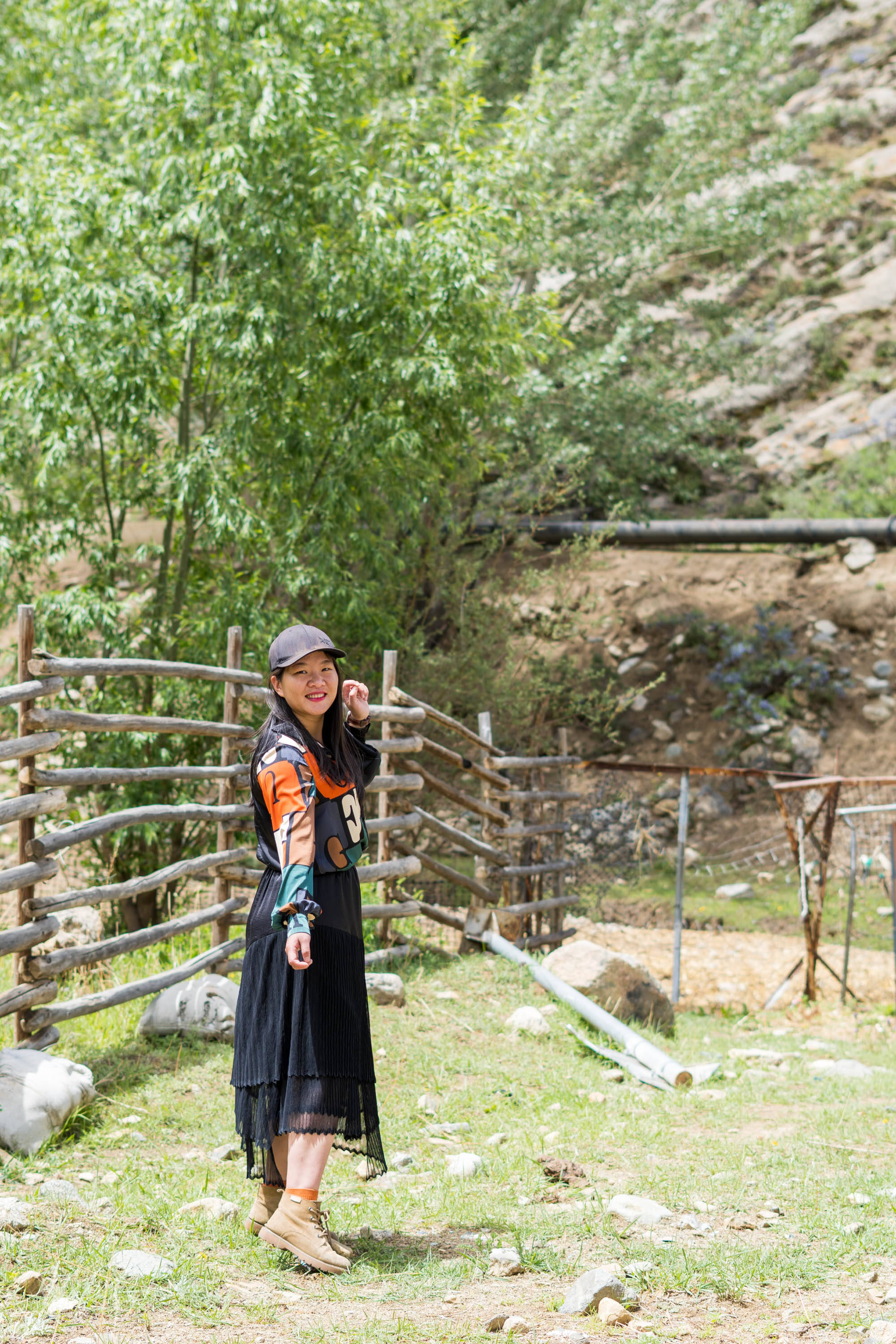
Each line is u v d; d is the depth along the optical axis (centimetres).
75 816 965
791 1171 425
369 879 714
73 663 512
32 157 957
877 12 2414
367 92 1070
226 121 898
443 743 1158
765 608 1597
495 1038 625
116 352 890
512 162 1088
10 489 980
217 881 636
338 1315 279
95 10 1011
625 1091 550
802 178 1672
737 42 1620
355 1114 320
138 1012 584
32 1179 371
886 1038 761
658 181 1593
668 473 1580
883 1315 284
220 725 632
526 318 1189
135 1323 260
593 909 1062
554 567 1396
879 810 874
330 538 977
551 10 1777
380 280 918
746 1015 829
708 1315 285
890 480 1742
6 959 670
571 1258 327
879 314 2005
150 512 1083
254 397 923
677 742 1488
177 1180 383
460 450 1123
